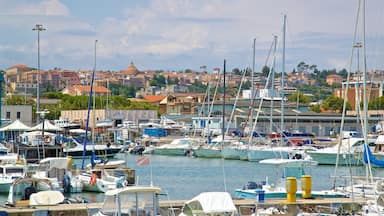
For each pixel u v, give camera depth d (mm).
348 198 52750
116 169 72750
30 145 89875
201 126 167750
